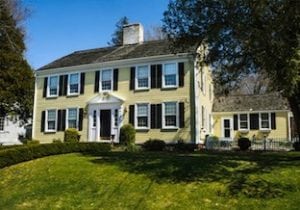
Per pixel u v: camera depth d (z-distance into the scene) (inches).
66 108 1170.6
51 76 1222.3
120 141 990.4
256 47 524.7
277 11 505.0
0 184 552.1
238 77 658.8
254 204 396.2
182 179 482.6
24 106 1469.0
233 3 522.9
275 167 515.2
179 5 589.9
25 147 646.5
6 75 1392.7
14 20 1242.0
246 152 832.9
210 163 547.5
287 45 492.4
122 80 1090.7
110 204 435.8
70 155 670.5
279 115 1254.3
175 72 1014.4
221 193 430.9
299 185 437.7
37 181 534.6
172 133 991.0
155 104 1026.7
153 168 536.7
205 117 1141.7
